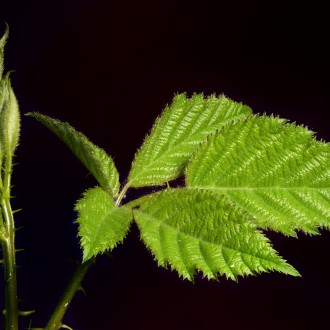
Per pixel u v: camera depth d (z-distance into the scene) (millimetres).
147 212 624
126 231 615
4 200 630
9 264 629
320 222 630
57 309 624
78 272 626
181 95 657
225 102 657
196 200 620
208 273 605
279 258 602
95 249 605
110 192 634
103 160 638
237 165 640
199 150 643
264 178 637
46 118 627
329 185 632
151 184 645
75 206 614
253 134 642
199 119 654
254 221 632
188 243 613
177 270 608
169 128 652
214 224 613
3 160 641
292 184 635
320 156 636
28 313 629
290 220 631
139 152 648
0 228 628
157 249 613
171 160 649
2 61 628
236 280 602
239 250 606
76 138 625
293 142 638
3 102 628
